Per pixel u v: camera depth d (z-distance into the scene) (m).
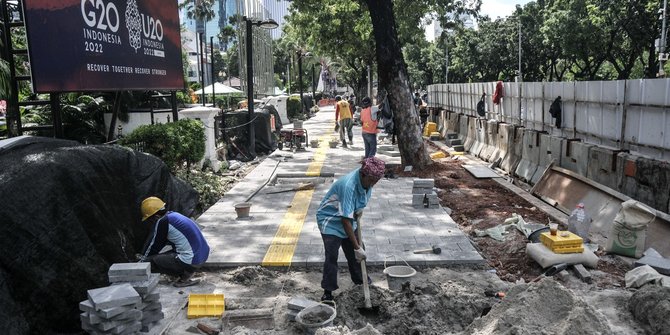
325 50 29.47
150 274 4.72
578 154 9.84
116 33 8.52
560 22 33.34
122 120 12.86
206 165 12.80
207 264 6.36
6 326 4.08
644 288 4.65
